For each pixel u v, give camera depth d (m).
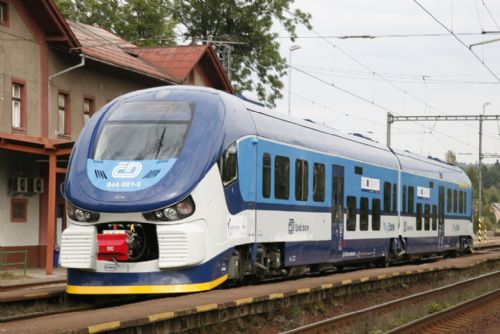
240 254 16.38
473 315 17.00
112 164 15.09
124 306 12.48
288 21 53.72
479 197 64.19
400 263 29.41
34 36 28.77
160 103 16.05
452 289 20.80
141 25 55.09
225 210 15.48
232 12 53.50
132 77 34.84
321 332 12.90
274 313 14.45
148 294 15.13
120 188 14.67
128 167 14.95
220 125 15.66
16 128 27.78
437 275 24.88
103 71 32.91
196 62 38.81
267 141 17.42
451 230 33.97
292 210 18.64
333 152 21.41
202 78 40.91
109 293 14.55
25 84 28.31
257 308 13.65
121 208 14.43
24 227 28.16
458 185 35.38
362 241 23.61
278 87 54.25
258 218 16.89
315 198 20.08
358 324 14.05
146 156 15.09
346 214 22.27
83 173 15.12
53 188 24.95
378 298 19.41
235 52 54.31
